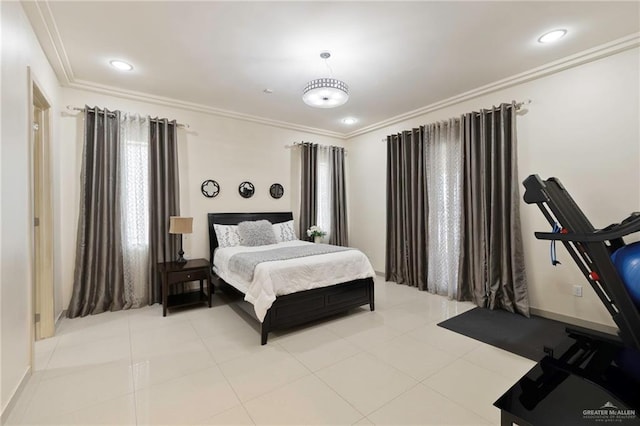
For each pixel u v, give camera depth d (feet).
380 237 17.04
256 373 7.16
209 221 13.96
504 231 11.14
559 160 10.12
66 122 10.91
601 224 9.30
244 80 11.14
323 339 9.03
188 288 13.42
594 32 8.29
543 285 10.58
